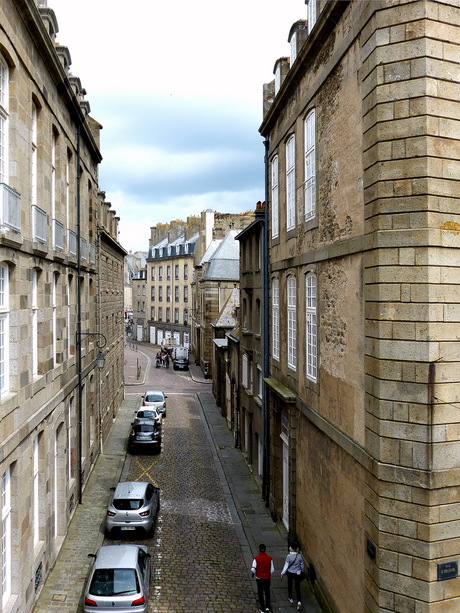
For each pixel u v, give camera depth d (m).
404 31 7.11
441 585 7.00
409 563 7.09
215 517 15.23
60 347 13.25
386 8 7.25
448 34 7.09
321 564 10.64
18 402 8.98
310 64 11.41
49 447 11.45
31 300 10.15
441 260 7.06
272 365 16.17
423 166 7.02
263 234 16.97
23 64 9.44
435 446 7.00
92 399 19.36
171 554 12.77
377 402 7.41
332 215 9.88
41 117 11.10
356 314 8.52
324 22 9.69
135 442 21.67
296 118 12.79
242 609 10.46
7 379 8.92
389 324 7.27
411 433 7.10
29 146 9.97
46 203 11.42
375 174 7.45
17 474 8.91
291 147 13.68
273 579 11.80
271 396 15.59
